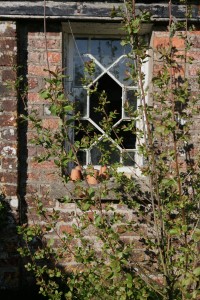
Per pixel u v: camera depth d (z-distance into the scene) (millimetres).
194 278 2164
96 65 3924
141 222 3680
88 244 3648
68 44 3854
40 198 3676
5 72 3535
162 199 2971
